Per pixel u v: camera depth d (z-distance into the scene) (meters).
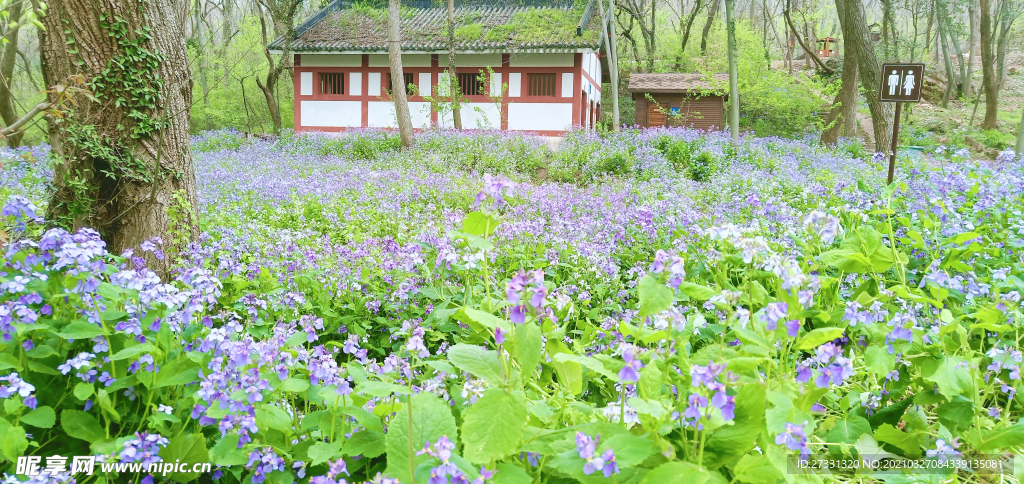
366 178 13.94
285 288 5.27
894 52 37.12
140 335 2.79
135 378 2.68
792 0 46.81
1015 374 2.82
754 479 1.97
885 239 5.24
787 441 1.96
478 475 1.91
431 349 4.52
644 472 2.10
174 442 2.48
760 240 2.70
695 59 38.91
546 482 2.36
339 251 6.56
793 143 21.08
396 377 2.87
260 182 12.34
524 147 20.02
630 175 15.74
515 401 2.08
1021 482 2.70
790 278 2.54
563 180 16.70
